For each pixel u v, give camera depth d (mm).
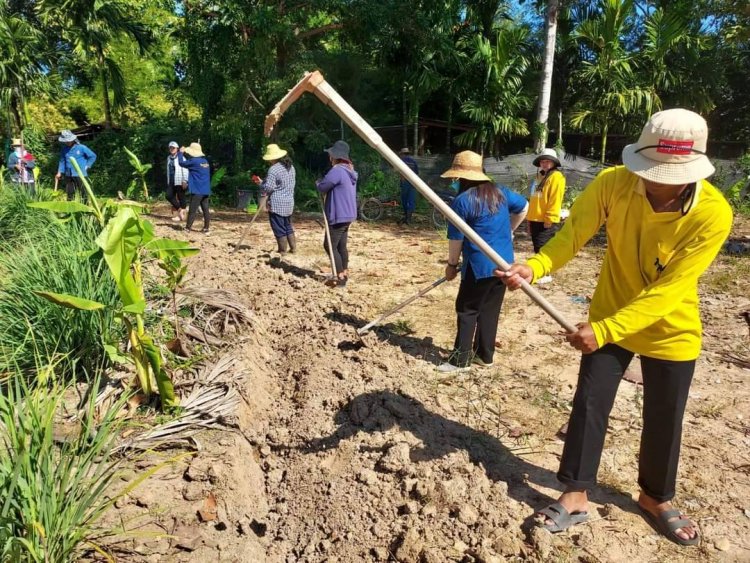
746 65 21453
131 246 3109
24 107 18156
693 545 2689
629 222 2461
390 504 2859
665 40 16594
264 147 18031
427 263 8453
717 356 4945
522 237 11266
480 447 3426
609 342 2424
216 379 3752
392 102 23719
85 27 18891
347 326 5102
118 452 2977
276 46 17422
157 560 2367
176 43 21953
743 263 8234
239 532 2688
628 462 3348
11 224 6965
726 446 3525
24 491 2070
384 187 16812
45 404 2502
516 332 5477
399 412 3615
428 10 17547
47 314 3701
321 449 3393
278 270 7039
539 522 2717
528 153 16562
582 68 18766
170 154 12203
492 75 17656
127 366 3719
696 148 2207
